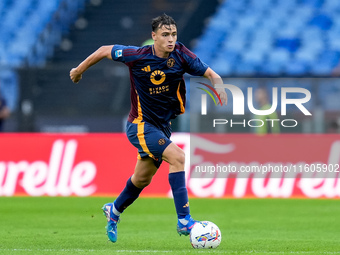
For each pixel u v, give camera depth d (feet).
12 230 95.86
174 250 70.28
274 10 263.49
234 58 244.83
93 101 222.69
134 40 264.72
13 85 212.02
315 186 152.87
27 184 158.71
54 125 181.06
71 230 95.81
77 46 265.13
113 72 183.52
